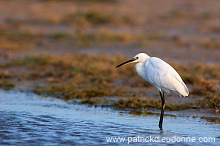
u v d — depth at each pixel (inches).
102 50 887.1
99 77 625.3
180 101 478.0
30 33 1096.8
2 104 473.4
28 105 470.0
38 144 321.1
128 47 916.6
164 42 979.3
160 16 1446.9
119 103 471.5
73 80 603.5
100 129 366.9
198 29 1188.5
